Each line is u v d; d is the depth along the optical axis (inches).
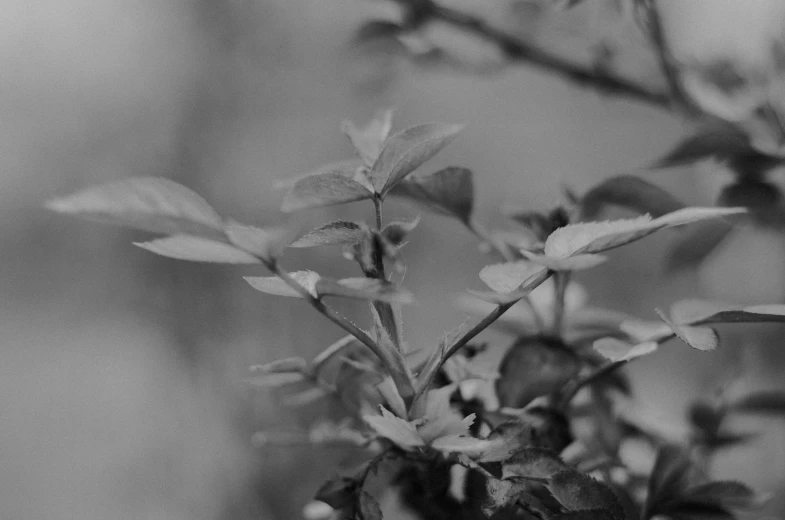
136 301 67.2
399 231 19.3
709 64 25.9
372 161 20.1
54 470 65.2
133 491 59.9
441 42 30.1
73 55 75.7
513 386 20.6
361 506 19.6
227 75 73.1
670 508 20.7
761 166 22.6
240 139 72.4
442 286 61.3
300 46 69.4
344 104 69.1
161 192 18.0
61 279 72.6
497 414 20.3
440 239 63.4
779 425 27.7
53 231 72.8
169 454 58.4
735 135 22.5
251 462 51.1
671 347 38.5
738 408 23.0
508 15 29.8
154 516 57.8
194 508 55.0
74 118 74.8
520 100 71.5
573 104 67.8
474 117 72.9
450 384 20.2
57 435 66.9
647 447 22.8
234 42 72.8
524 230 22.1
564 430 20.7
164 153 72.8
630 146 62.7
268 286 18.9
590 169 66.7
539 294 22.2
